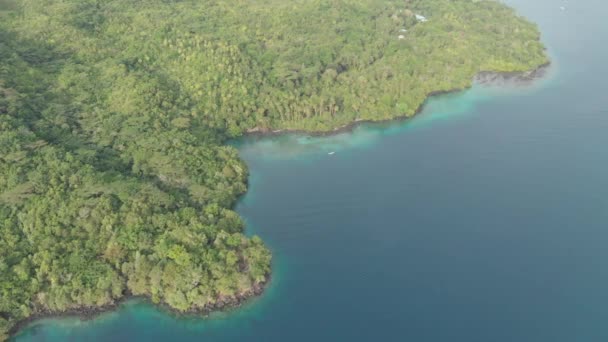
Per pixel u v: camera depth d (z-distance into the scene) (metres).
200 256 151.75
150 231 157.38
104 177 169.38
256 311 148.38
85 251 152.00
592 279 153.00
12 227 156.00
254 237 162.75
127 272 150.38
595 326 140.50
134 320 146.38
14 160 166.88
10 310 142.62
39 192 162.38
